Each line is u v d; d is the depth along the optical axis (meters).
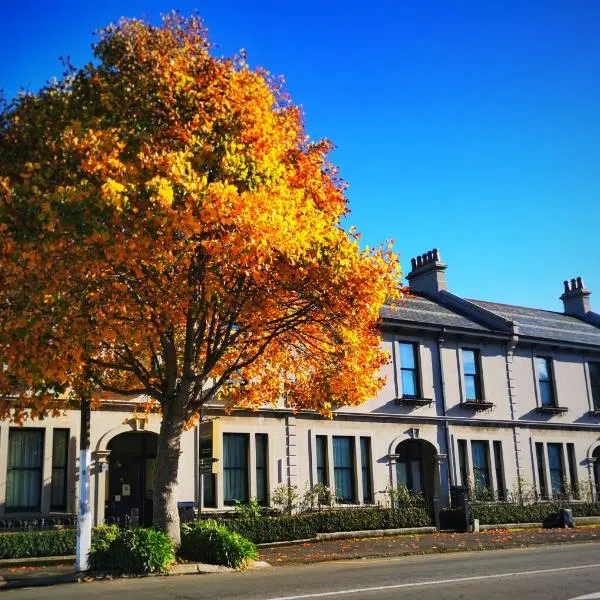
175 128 12.80
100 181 11.91
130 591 10.89
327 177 15.45
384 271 13.60
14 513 19.02
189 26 13.85
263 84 13.99
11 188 11.65
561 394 32.06
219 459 20.03
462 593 10.10
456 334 29.02
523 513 26.91
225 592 10.51
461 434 28.34
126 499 21.58
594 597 9.62
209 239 12.25
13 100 13.15
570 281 39.56
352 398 16.92
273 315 14.81
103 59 13.34
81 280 12.05
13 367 12.72
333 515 22.03
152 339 15.27
